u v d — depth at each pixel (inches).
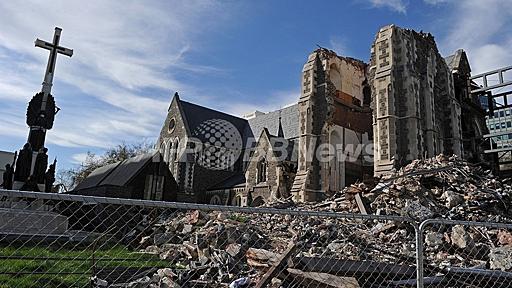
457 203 595.8
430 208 578.9
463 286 298.5
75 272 348.2
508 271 337.4
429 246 431.2
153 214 708.0
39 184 827.4
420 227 208.7
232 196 1652.3
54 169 860.0
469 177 716.7
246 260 377.7
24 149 836.6
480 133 1378.0
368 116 1437.0
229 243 445.1
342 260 296.2
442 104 1213.1
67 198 147.3
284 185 1416.1
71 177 2588.6
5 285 301.4
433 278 299.3
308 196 1180.5
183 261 428.8
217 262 382.6
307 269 274.7
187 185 1776.6
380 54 1105.4
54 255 411.8
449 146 1175.0
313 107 1288.1
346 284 244.2
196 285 338.0
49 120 872.3
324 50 1355.8
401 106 1055.6
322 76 1315.2
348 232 490.3
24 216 528.1
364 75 1489.9
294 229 508.7
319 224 522.0
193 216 626.2
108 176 1373.0
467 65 1433.3
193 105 2022.6
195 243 459.5
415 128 1018.1
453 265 358.9
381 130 1040.8
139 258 433.4
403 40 1093.1
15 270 341.4
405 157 1015.0
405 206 556.1
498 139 1635.1
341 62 1408.7
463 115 1330.0
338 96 1363.2
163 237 552.1
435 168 751.1
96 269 371.9
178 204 167.9
